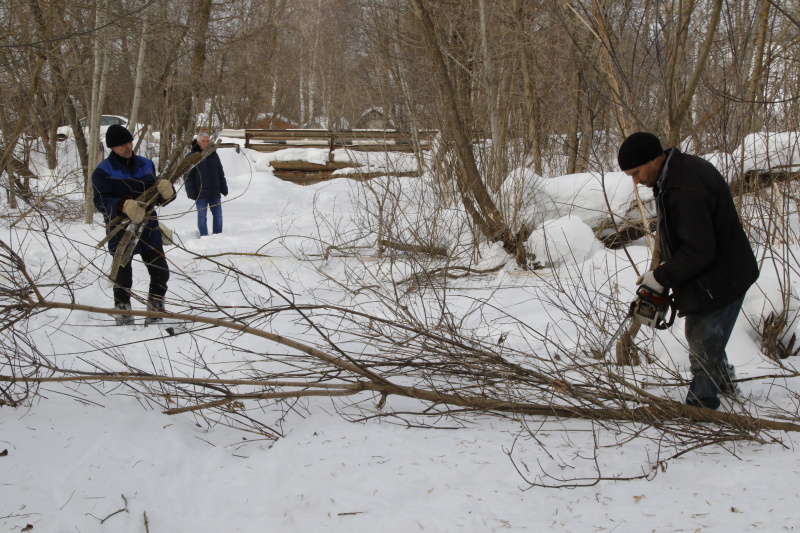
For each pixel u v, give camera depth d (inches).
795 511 99.1
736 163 227.1
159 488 119.3
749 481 114.3
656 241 193.0
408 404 167.5
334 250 354.6
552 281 288.4
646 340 198.8
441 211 348.5
